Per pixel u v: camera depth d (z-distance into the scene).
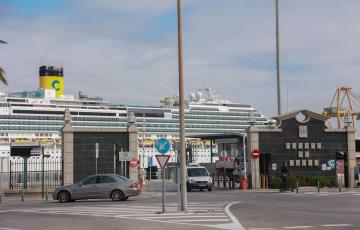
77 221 17.44
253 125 40.53
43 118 82.50
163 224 16.20
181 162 20.84
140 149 82.44
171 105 98.25
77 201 29.03
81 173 36.78
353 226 15.06
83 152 36.97
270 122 56.81
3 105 80.19
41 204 27.25
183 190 20.70
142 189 38.44
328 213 19.50
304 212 19.97
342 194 32.31
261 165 40.31
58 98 89.94
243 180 39.81
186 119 90.94
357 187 40.22
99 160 37.22
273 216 18.38
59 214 20.45
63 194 28.67
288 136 40.84
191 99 99.75
